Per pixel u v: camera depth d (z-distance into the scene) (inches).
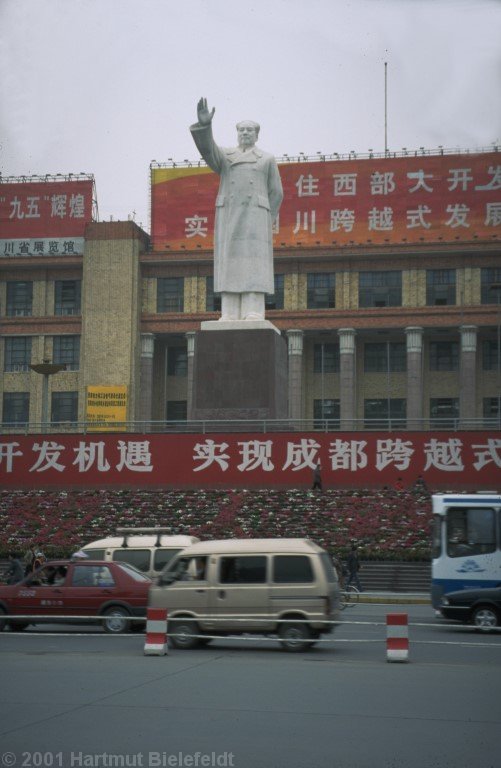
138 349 3216.0
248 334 2030.0
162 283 3272.6
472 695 644.1
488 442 2041.1
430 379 3208.7
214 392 2037.4
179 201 3248.0
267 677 717.3
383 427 3206.2
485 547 1179.3
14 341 3309.5
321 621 909.8
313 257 3169.3
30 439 2187.5
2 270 3329.2
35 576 1088.8
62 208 3282.5
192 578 946.1
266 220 2044.8
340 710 588.7
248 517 1903.3
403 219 3142.2
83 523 1925.4
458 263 3129.9
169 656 854.5
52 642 976.9
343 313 3144.7
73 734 518.3
